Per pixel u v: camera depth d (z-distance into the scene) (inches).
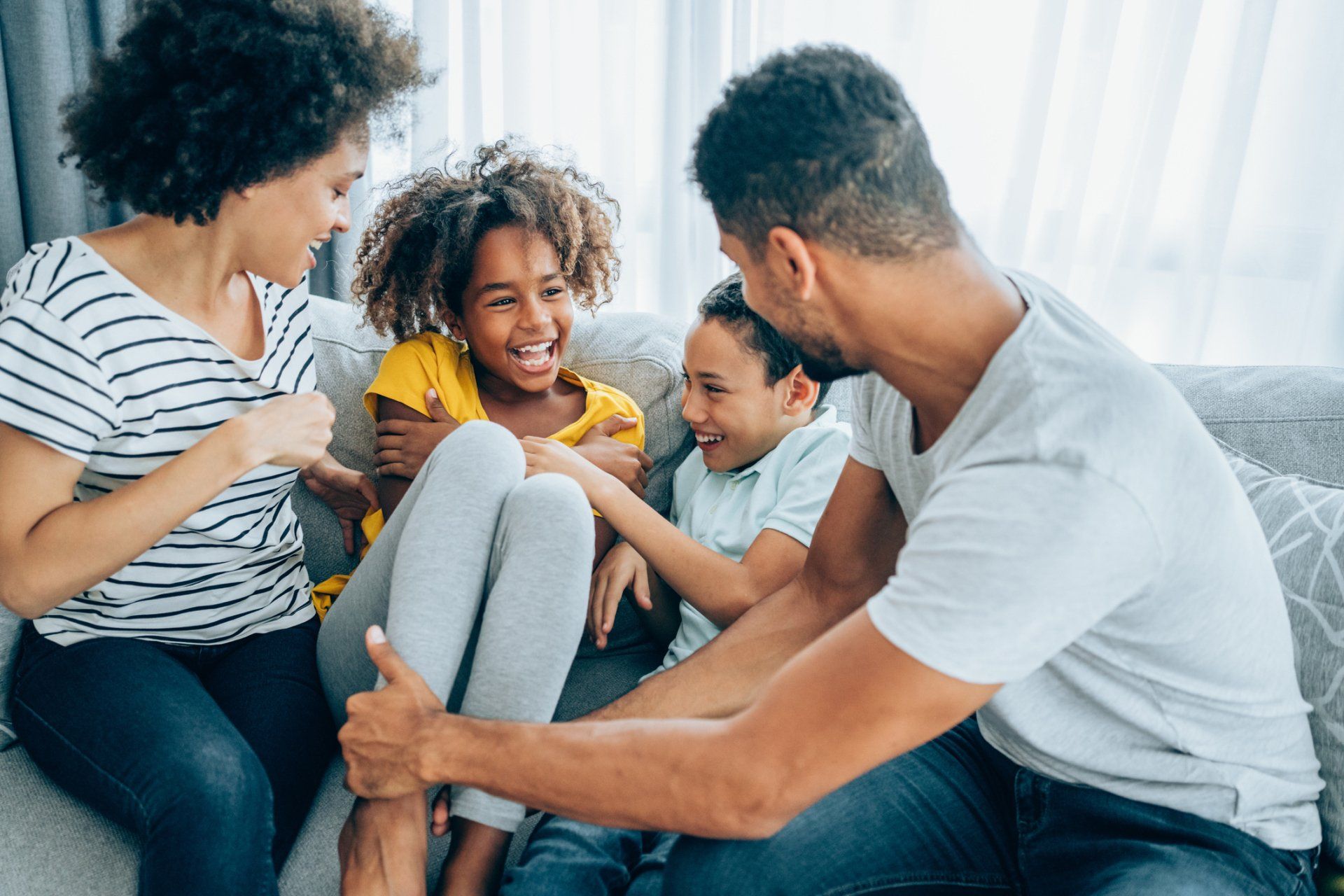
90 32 64.3
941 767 37.0
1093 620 26.6
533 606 37.5
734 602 44.6
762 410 48.6
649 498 55.6
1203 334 66.3
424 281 51.4
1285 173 64.7
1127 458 25.9
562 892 34.8
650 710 39.2
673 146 69.2
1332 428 46.2
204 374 39.7
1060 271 66.7
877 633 26.7
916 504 36.2
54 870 37.0
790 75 27.2
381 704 33.7
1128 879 30.8
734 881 31.8
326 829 41.0
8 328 34.7
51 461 35.1
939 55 65.8
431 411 50.7
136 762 35.1
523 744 31.3
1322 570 38.4
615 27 67.5
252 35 34.4
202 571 42.1
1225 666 31.4
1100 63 62.4
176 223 36.7
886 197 26.3
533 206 50.0
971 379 29.4
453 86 71.6
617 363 55.9
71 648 40.3
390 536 41.8
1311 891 32.8
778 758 27.8
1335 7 61.2
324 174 37.7
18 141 62.6
